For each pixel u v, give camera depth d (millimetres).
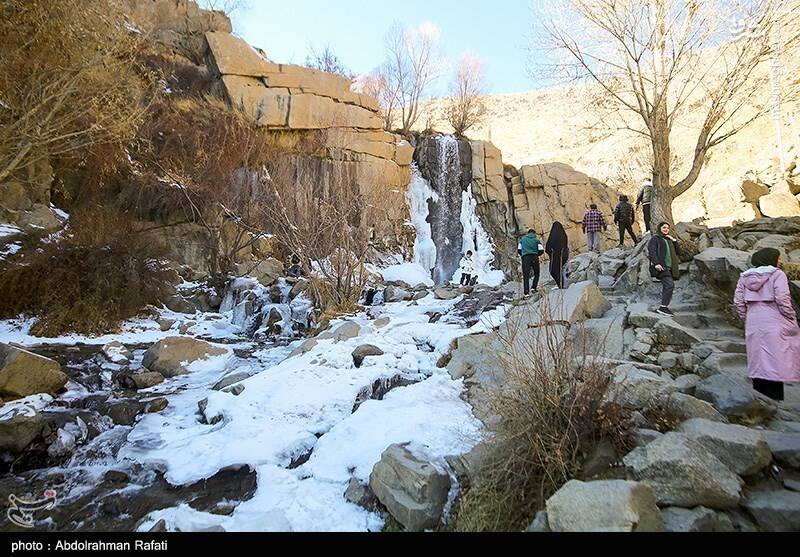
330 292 10070
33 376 5605
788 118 18312
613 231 23594
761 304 3973
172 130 15555
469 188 24844
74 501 3799
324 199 11289
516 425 3205
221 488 3898
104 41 8156
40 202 12594
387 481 3273
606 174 27938
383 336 6855
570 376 3312
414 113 30641
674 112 10453
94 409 5688
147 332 10375
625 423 3164
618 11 10312
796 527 2291
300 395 5215
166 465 4273
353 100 21953
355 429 4273
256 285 12875
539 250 8672
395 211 20375
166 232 15594
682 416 3375
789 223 7527
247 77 19812
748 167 18922
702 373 4449
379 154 21922
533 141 39125
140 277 11500
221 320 11781
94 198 13938
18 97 7625
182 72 19328
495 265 23219
